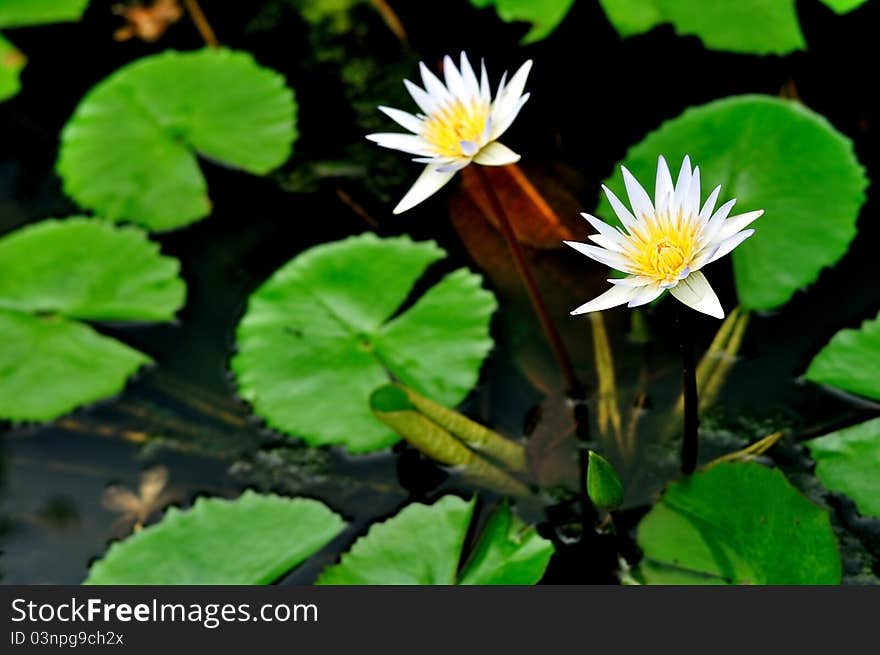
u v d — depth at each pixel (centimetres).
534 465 225
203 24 366
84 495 237
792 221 240
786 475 210
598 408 233
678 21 293
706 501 201
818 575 182
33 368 255
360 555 206
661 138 261
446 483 224
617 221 250
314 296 255
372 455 231
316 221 290
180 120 312
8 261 277
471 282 253
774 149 248
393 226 283
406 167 303
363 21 353
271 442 240
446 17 347
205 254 286
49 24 375
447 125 204
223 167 311
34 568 222
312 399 237
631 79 307
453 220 279
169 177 300
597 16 332
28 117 339
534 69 316
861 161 265
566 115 297
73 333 262
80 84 351
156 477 238
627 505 215
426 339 243
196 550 211
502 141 289
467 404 235
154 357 262
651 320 245
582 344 246
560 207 270
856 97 282
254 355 247
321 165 306
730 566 190
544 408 235
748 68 301
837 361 219
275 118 315
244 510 216
